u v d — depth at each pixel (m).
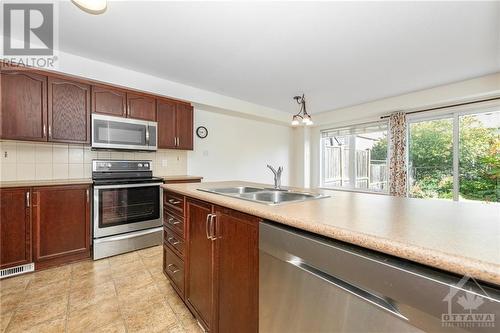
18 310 1.65
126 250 2.70
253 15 1.84
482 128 3.24
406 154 3.94
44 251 2.25
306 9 1.76
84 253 2.49
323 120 4.94
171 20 1.90
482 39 2.14
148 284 2.02
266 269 0.96
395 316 0.57
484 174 3.24
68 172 2.79
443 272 0.54
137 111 3.00
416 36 2.10
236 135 4.58
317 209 1.03
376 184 4.51
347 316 0.68
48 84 2.38
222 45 2.28
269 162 5.18
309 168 5.55
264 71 2.89
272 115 4.66
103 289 1.93
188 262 1.60
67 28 2.01
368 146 4.64
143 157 3.39
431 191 3.76
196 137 4.00
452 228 0.73
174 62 2.66
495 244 0.58
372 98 3.93
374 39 2.16
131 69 2.85
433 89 3.39
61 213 2.35
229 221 1.20
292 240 0.84
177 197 1.80
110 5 1.71
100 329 1.48
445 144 3.61
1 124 2.14
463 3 1.67
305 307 0.80
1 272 2.06
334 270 0.70
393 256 0.63
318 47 2.31
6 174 2.45
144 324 1.53
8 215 2.09
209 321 1.35
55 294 1.85
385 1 1.67
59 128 2.44
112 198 2.61
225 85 3.38
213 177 4.23
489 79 2.92
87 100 2.62
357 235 0.67
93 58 2.56
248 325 1.07
